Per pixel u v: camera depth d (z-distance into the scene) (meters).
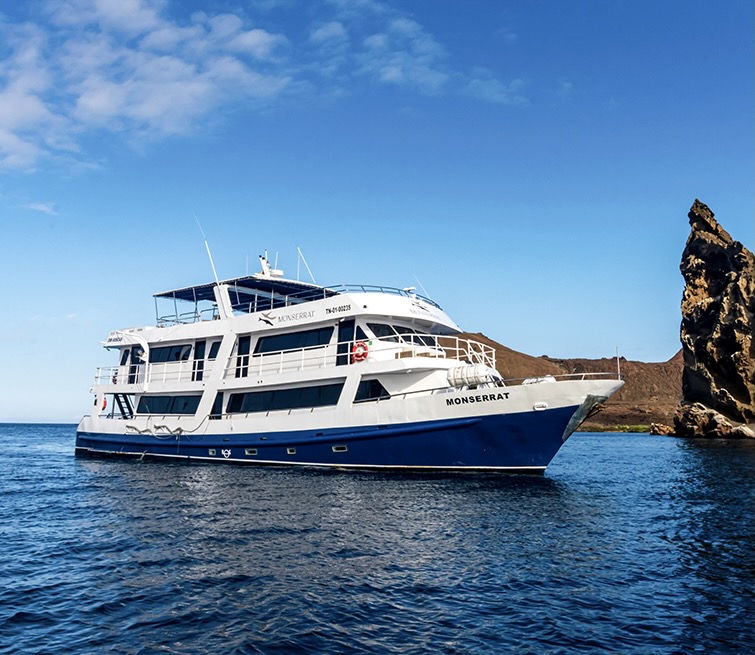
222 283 31.17
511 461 23.05
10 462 38.03
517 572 11.36
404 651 7.91
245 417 28.66
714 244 87.50
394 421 24.20
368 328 26.12
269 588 10.40
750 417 77.19
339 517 16.23
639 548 13.41
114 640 8.27
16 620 9.02
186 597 9.98
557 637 8.37
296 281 30.38
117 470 29.36
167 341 33.25
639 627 8.74
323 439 25.70
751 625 8.84
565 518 16.45
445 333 30.48
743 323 75.88
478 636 8.39
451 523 15.54
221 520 16.05
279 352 28.45
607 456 46.53
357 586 10.50
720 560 12.42
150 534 14.62
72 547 13.54
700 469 33.78
